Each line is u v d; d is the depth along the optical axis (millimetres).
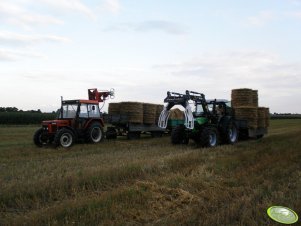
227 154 11891
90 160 10750
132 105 17703
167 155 11625
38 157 11891
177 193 7012
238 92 17109
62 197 6711
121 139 18047
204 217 5543
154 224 5402
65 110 15609
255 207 5828
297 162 10031
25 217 5594
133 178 8172
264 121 17828
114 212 5754
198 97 14586
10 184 7375
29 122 43906
